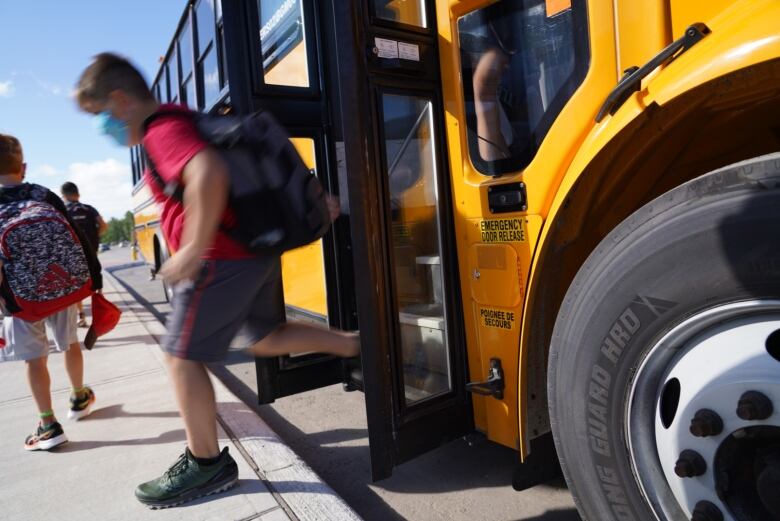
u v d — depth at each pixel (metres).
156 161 2.05
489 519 2.48
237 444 3.13
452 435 2.49
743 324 1.39
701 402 1.43
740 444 1.40
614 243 1.62
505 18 2.15
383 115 2.38
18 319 3.18
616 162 1.76
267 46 4.14
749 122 1.73
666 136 1.70
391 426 2.32
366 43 2.28
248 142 2.12
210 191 1.94
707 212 1.41
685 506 1.49
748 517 1.39
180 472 2.55
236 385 4.93
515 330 2.20
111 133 2.19
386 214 2.39
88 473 2.97
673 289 1.47
